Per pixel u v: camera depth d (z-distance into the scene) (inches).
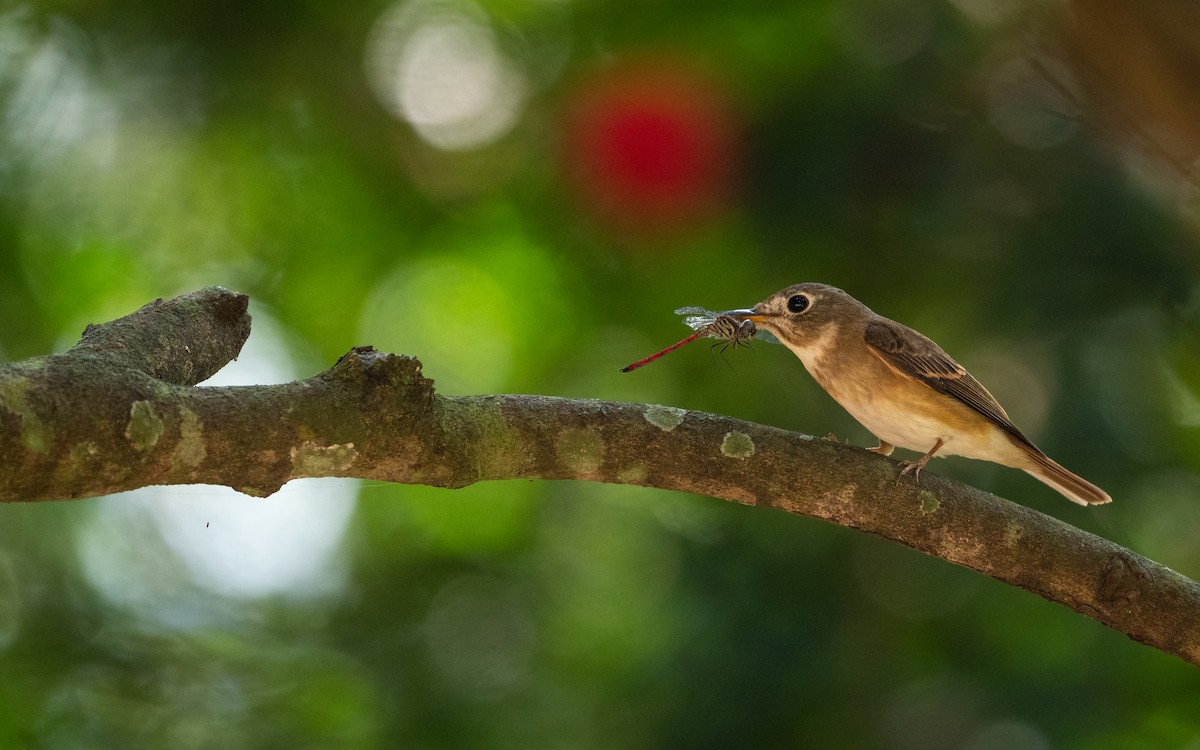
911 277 476.7
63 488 203.0
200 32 504.1
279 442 221.6
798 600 467.8
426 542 625.0
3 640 495.2
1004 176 456.1
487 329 615.8
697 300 508.1
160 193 557.6
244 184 560.7
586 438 254.1
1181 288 447.5
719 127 464.8
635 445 257.9
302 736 488.4
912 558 474.3
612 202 483.2
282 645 545.0
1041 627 485.1
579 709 541.0
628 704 498.0
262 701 501.0
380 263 585.6
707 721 451.8
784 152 464.1
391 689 533.6
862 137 457.1
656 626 499.8
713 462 262.7
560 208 526.0
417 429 234.7
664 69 477.7
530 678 565.3
